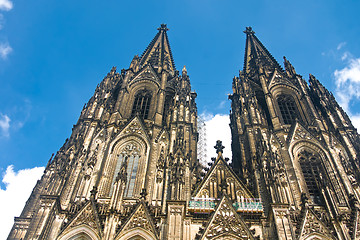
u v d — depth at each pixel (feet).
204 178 244.83
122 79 355.56
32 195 239.91
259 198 225.35
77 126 280.92
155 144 265.75
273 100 322.75
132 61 375.86
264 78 350.43
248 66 428.97
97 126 275.80
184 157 238.48
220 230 203.51
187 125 280.72
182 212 200.75
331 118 294.25
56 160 258.37
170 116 297.53
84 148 254.06
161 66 375.04
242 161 276.62
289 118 314.96
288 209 203.72
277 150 264.72
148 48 439.22
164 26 490.08
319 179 246.47
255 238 198.18
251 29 497.05
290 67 375.66
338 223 207.92
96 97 308.81
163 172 239.71
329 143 266.98
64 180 223.30
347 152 261.65
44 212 201.87
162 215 206.39
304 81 352.69
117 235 199.31
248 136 279.69
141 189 234.99
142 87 339.16
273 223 200.34
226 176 247.50
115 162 255.09
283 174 225.76
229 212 212.23
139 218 208.33
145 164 251.39
